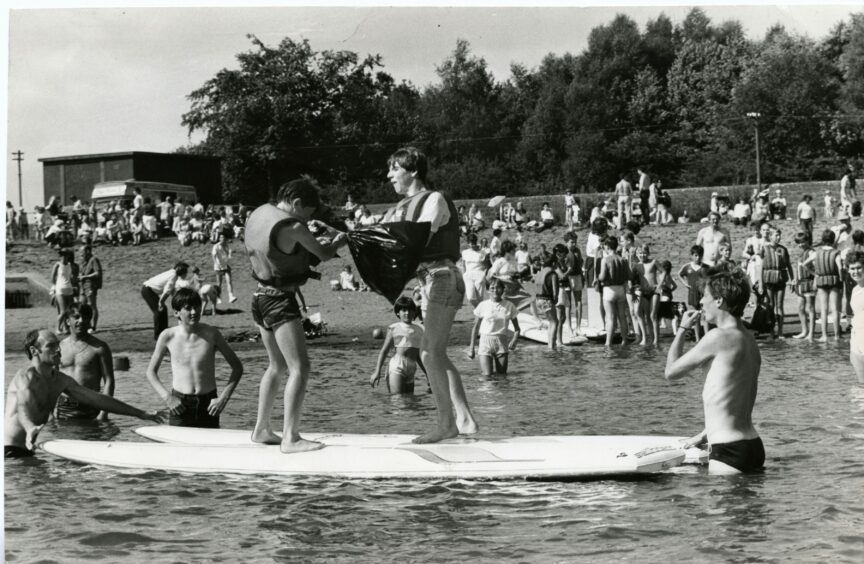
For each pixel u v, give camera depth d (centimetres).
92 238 3566
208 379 1058
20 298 2894
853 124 5016
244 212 3766
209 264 3319
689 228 3381
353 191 5056
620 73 6169
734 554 634
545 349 1895
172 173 4369
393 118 5469
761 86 5147
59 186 4244
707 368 849
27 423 934
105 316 2644
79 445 932
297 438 888
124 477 855
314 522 722
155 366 1057
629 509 737
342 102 5016
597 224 2050
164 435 980
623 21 6241
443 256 866
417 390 1399
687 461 864
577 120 5994
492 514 734
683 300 2517
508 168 6125
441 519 725
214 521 728
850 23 5050
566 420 1115
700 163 5506
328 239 841
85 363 1147
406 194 878
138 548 672
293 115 4906
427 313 882
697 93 5841
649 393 1299
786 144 5141
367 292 2834
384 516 733
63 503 778
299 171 4988
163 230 3756
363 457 852
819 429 1002
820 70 5100
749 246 2308
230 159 4906
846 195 3459
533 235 3538
